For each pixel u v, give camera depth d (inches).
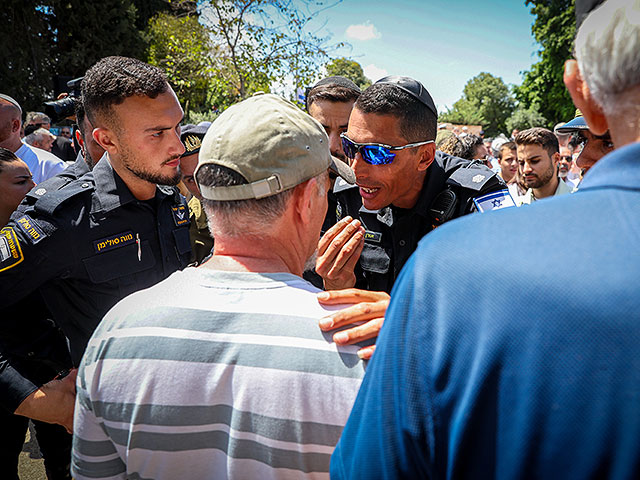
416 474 22.9
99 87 59.9
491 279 20.5
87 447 36.7
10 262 59.1
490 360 19.9
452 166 73.8
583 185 22.5
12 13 546.6
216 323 33.3
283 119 35.6
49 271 63.0
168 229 74.7
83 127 78.4
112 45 633.0
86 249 65.1
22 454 114.3
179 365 32.6
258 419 31.4
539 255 20.1
